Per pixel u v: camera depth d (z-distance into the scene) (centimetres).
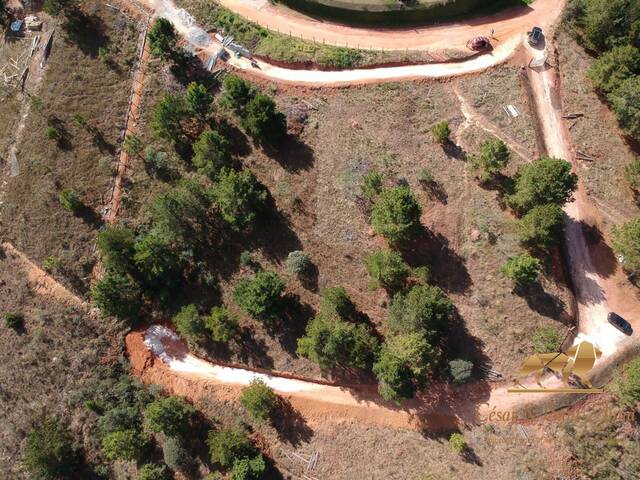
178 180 6275
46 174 6438
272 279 5294
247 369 5769
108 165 6388
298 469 5325
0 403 5947
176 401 5416
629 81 5547
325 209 5894
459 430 5197
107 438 5388
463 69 6372
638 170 5488
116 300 5716
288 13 6975
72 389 5838
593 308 5388
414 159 5931
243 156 6188
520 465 4941
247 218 5616
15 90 6888
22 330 6103
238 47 6631
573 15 6512
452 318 5412
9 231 6400
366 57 6462
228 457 5116
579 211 5722
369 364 5341
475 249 5547
